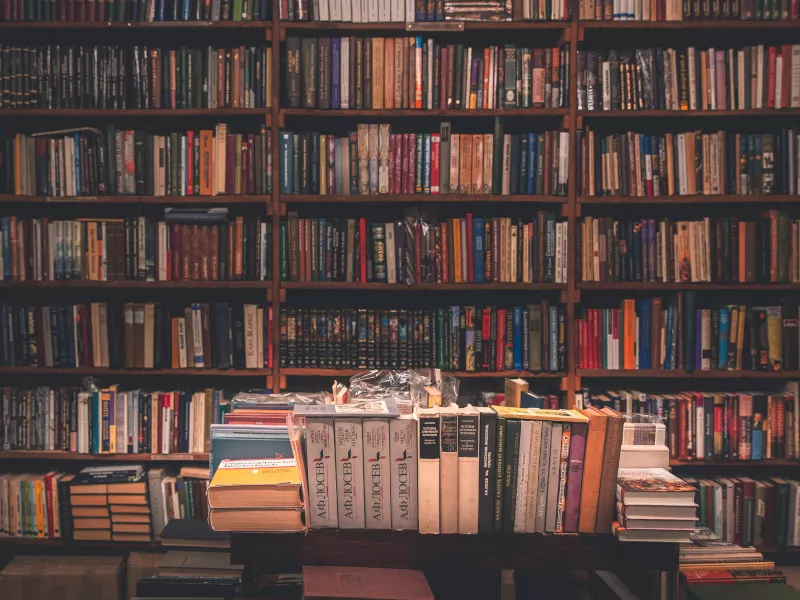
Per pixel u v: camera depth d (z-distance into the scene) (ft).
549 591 7.89
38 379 11.02
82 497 9.83
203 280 10.07
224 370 10.11
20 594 9.41
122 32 10.37
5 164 9.98
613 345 10.12
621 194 10.06
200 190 10.02
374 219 11.05
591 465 5.37
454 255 10.11
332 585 5.15
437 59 9.95
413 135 9.99
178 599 7.30
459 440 5.35
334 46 9.90
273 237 10.05
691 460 10.09
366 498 5.38
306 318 10.09
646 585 6.83
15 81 9.87
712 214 10.96
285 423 6.57
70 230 10.02
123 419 10.00
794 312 10.00
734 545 7.47
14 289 11.02
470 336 10.11
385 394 7.54
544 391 10.91
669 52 9.93
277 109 9.95
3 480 9.96
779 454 10.05
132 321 10.00
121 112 9.91
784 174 9.98
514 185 10.03
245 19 9.93
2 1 9.80
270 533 5.36
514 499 5.38
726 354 10.05
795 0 9.75
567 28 9.91
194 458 9.97
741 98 9.93
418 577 5.31
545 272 10.08
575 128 10.02
